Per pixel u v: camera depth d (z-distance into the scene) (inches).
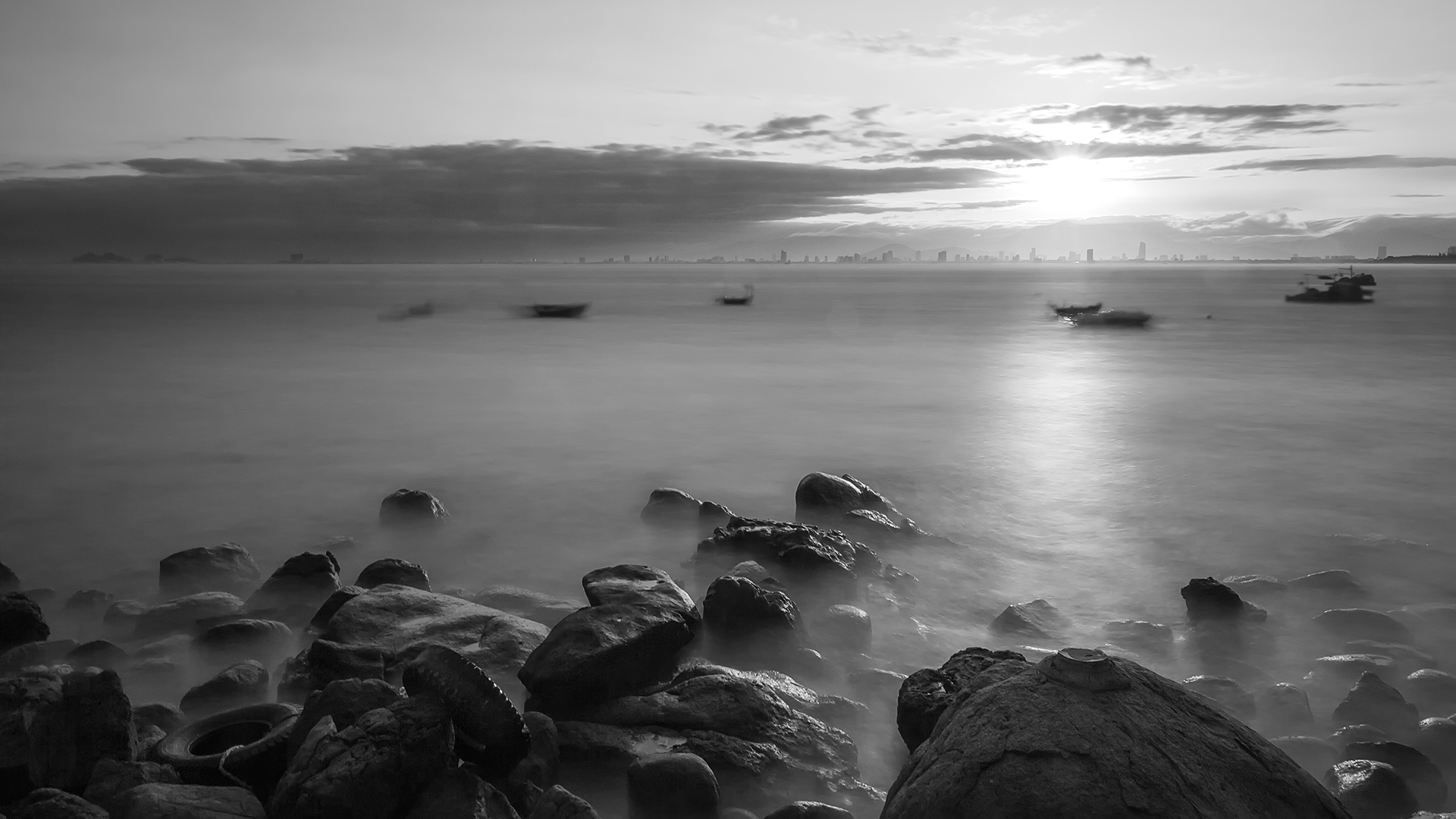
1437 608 443.8
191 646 365.4
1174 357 1836.9
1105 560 539.5
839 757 267.9
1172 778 163.3
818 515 569.9
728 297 4188.0
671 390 1312.7
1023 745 169.5
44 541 576.1
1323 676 360.2
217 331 2399.1
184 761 243.0
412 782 210.1
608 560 528.7
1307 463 810.8
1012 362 1740.9
